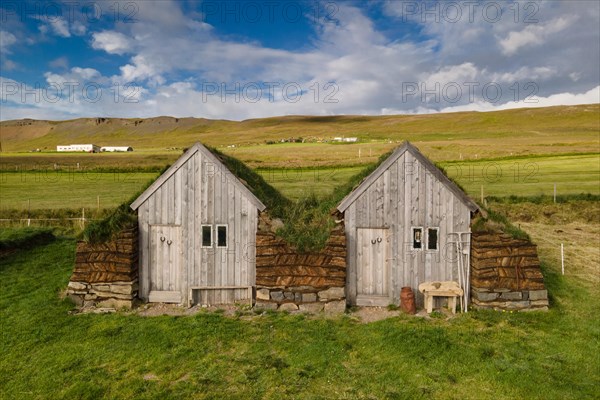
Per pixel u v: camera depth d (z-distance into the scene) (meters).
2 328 11.93
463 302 13.45
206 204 14.38
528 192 35.94
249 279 14.36
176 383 9.06
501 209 31.17
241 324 12.34
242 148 103.56
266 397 8.47
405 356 10.12
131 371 9.59
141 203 14.51
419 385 8.84
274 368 9.59
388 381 9.00
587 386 8.70
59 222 28.53
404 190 14.04
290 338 11.30
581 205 30.94
